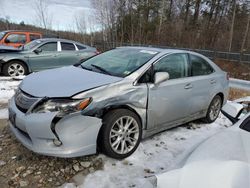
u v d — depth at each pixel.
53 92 2.96
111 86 3.20
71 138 2.86
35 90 3.07
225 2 28.64
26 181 2.85
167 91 3.80
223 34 25.41
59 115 2.79
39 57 8.54
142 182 2.92
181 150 3.76
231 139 2.22
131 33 30.19
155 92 3.61
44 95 2.92
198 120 5.17
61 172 3.02
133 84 3.40
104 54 4.50
